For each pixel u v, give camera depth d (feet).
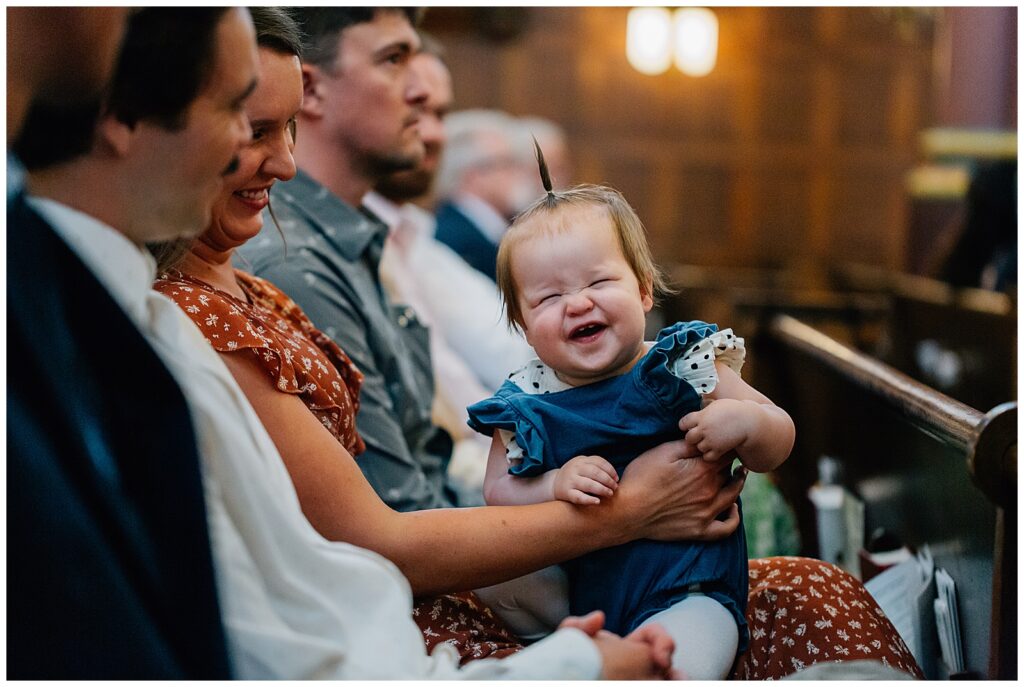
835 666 4.92
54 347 3.93
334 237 7.72
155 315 4.29
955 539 6.57
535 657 4.32
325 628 4.30
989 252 18.76
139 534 3.96
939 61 31.86
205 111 4.20
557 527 5.42
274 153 5.57
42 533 3.69
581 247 5.66
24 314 3.90
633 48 30.32
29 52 3.97
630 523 5.53
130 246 4.21
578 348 5.66
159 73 4.06
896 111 34.37
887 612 7.45
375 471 7.14
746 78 34.01
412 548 5.20
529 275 5.75
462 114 32.63
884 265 34.73
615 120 33.63
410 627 4.42
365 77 8.05
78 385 3.98
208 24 4.12
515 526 5.38
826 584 6.05
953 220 27.30
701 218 34.32
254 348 5.12
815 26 33.88
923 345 16.21
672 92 33.76
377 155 8.23
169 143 4.18
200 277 5.59
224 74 4.21
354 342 7.32
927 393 7.05
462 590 5.41
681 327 5.94
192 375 4.29
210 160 4.27
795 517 11.23
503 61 32.76
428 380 8.99
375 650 4.29
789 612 5.88
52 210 4.11
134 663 3.74
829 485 10.42
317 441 5.17
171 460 4.05
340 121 8.13
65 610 3.69
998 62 24.14
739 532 5.88
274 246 7.38
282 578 4.29
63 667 3.68
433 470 8.34
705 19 30.07
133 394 4.10
